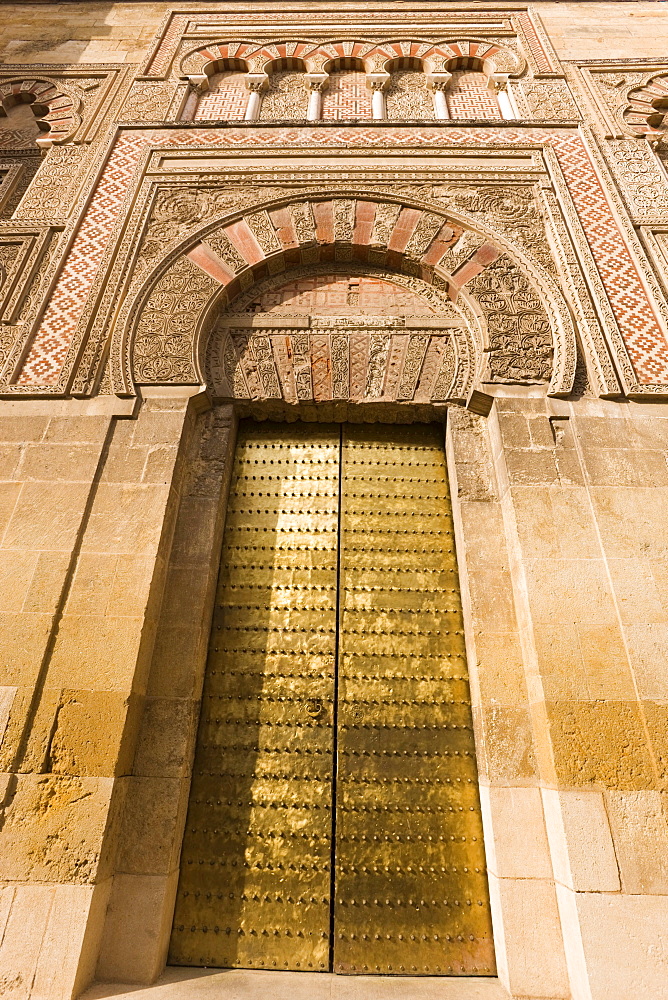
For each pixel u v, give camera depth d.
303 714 3.88
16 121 6.91
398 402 4.74
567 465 4.15
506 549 4.11
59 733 3.29
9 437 4.30
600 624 3.56
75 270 5.24
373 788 3.66
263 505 4.65
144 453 4.26
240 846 3.51
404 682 3.99
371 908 3.35
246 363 4.93
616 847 2.99
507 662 3.74
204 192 5.70
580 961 2.79
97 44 7.45
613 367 4.59
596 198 5.64
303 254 5.38
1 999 2.75
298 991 2.95
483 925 3.32
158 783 3.43
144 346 4.77
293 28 7.39
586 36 7.34
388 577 4.36
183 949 3.26
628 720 3.29
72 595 3.68
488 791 3.41
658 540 3.83
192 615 3.90
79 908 2.92
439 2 7.60
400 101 6.82
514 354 4.70
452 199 5.59
